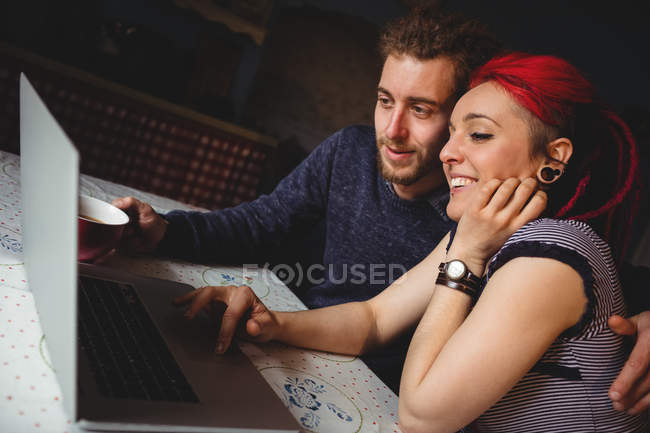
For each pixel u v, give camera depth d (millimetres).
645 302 893
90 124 2869
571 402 700
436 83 1247
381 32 1395
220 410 609
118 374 606
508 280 676
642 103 4512
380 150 1371
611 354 703
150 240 1115
